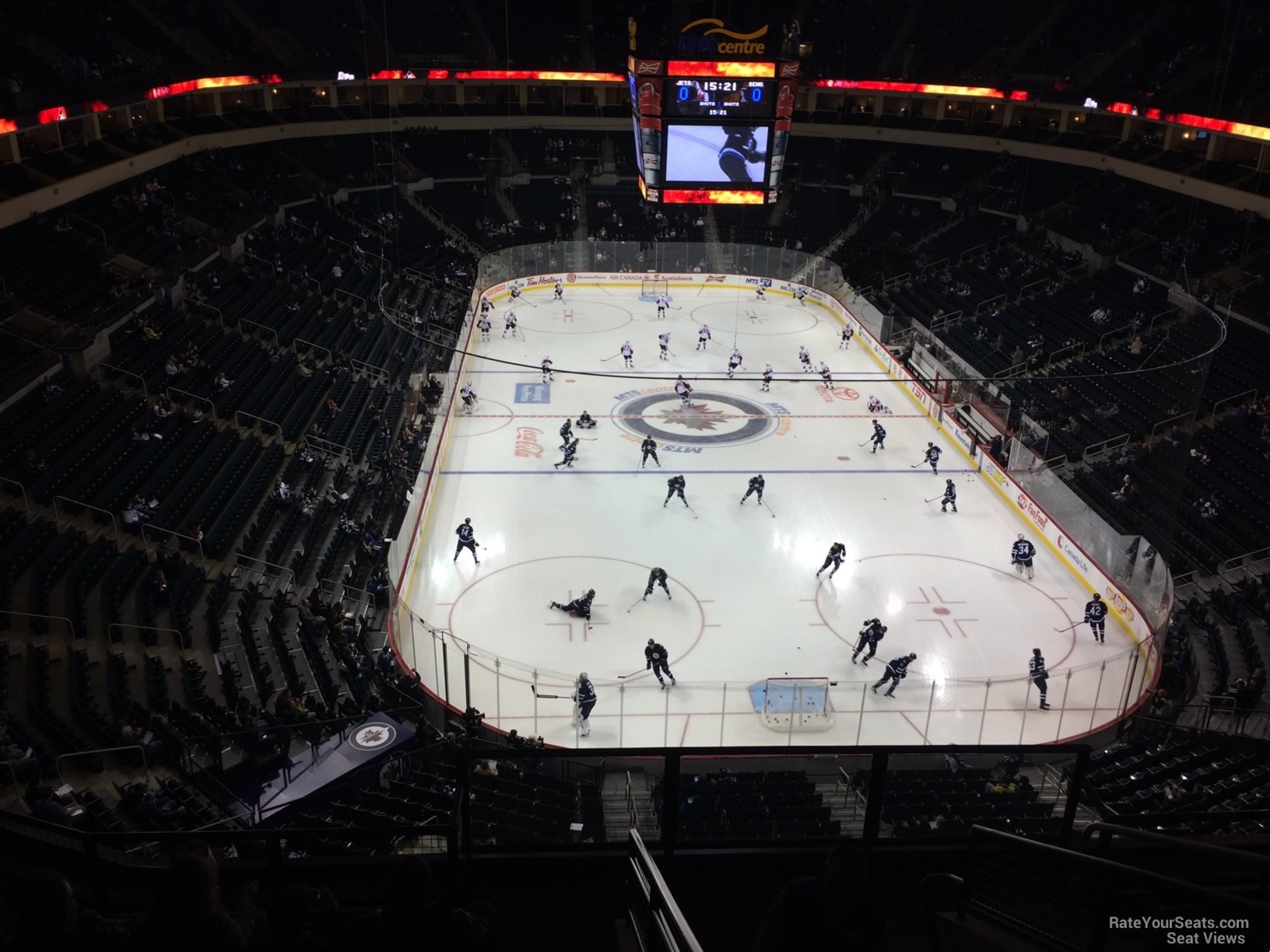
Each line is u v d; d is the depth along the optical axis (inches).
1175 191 1691.7
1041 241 1784.0
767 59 1106.7
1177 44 1878.7
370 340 1440.7
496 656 721.6
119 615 719.1
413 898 171.3
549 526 1007.0
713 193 1165.1
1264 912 156.9
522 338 1676.9
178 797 525.3
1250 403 1142.3
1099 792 584.1
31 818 232.8
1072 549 940.6
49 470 871.7
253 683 679.1
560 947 237.6
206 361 1177.4
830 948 161.2
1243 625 808.9
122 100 1480.1
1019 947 213.2
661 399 1405.0
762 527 1013.2
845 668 769.6
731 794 564.7
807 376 1525.6
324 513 953.5
